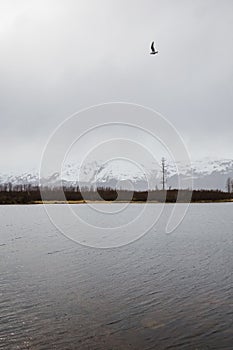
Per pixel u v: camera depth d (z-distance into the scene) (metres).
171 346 13.83
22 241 39.25
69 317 16.53
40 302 18.55
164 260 29.23
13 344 13.97
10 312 17.20
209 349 13.59
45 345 13.86
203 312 17.16
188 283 22.33
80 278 23.50
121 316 16.61
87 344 13.96
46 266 26.98
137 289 21.08
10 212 75.50
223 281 22.83
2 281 22.67
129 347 13.70
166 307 17.89
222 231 47.56
